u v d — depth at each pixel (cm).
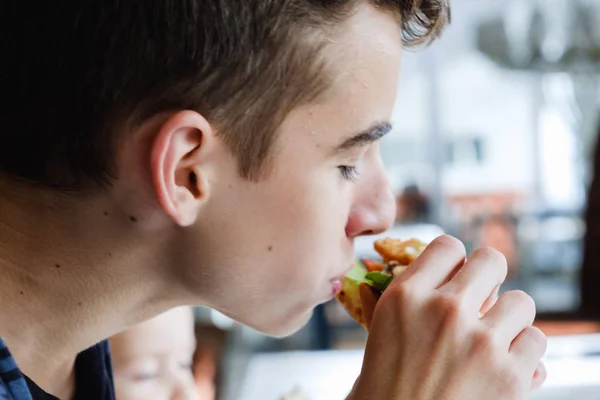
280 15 47
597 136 188
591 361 112
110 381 71
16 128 51
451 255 58
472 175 405
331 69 49
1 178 52
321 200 52
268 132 50
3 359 49
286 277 54
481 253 58
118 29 47
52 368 59
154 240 53
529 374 55
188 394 101
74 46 48
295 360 133
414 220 342
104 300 56
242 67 48
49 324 56
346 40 49
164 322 100
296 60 48
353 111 51
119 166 50
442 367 52
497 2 340
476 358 53
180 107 48
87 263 54
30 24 49
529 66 337
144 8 47
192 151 49
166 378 100
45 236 53
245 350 153
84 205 52
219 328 148
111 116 49
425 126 406
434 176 402
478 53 352
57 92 49
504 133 402
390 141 407
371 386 52
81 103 49
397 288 55
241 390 123
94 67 48
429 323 53
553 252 316
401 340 53
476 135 406
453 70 396
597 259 168
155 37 47
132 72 48
